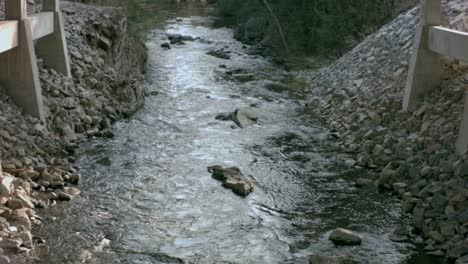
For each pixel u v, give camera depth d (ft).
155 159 37.37
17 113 36.63
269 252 26.22
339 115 46.37
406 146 35.60
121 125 43.96
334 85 53.26
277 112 49.78
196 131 43.75
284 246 26.84
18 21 36.29
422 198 30.04
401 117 39.27
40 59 44.11
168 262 25.05
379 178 33.65
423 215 28.32
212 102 52.11
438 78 39.45
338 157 38.63
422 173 31.48
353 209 30.78
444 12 46.96
